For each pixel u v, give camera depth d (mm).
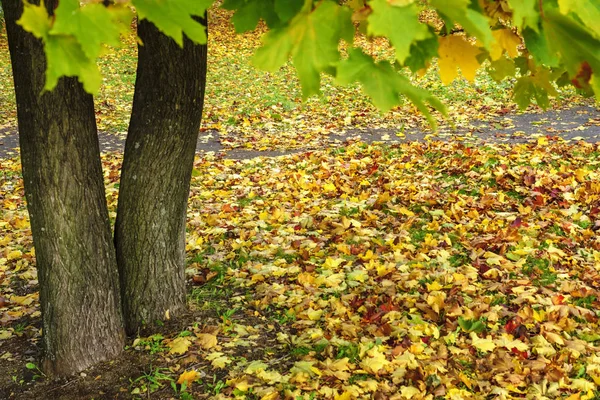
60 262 3658
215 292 4938
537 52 1131
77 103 3432
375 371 3723
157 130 3947
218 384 3713
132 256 4199
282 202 7156
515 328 4137
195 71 3879
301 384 3660
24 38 3164
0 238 6523
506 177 7262
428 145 9086
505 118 10969
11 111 12695
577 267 5031
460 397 3441
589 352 3883
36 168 3467
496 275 4922
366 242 5758
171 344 4098
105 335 3947
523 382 3561
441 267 5129
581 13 916
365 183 7500
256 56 937
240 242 5922
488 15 1308
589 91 1292
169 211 4203
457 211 6309
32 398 3717
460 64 1224
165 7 856
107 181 8398
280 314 4594
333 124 11250
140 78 3932
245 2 1216
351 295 4715
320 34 935
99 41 834
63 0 824
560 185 6762
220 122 11820
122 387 3766
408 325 4234
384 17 831
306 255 5512
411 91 942
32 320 4727
